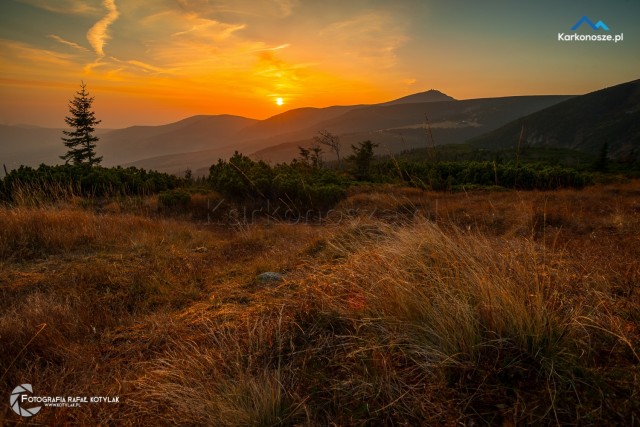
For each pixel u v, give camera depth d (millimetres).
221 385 2168
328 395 2070
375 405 1893
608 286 2705
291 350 2541
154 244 6234
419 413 1798
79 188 11992
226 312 3420
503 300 2256
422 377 2061
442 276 2936
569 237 5711
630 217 6980
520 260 3299
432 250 3479
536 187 16328
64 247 5828
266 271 4859
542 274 2900
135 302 3990
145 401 2174
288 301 3322
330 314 2871
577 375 1842
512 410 1685
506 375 1921
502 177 16844
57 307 3484
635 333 2105
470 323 2215
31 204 8977
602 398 1652
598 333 2156
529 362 1971
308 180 14438
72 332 3170
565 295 2604
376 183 17125
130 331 3266
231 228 9414
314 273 4004
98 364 2643
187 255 5879
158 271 4895
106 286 4402
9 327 3010
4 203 9891
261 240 6984
